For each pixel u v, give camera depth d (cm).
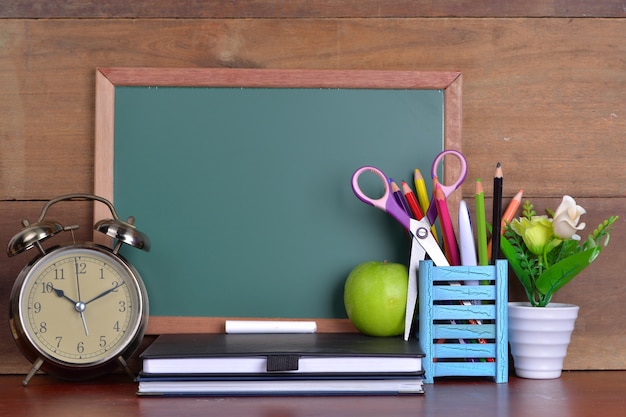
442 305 111
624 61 127
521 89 127
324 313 124
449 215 116
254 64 126
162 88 125
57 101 126
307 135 125
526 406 96
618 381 115
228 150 125
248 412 92
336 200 125
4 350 124
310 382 102
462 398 101
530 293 119
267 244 124
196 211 124
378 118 125
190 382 101
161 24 126
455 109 125
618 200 127
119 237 109
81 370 110
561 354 116
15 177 125
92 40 126
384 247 124
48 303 111
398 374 101
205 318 123
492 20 127
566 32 127
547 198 127
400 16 127
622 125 127
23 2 126
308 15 127
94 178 124
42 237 108
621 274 127
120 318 111
